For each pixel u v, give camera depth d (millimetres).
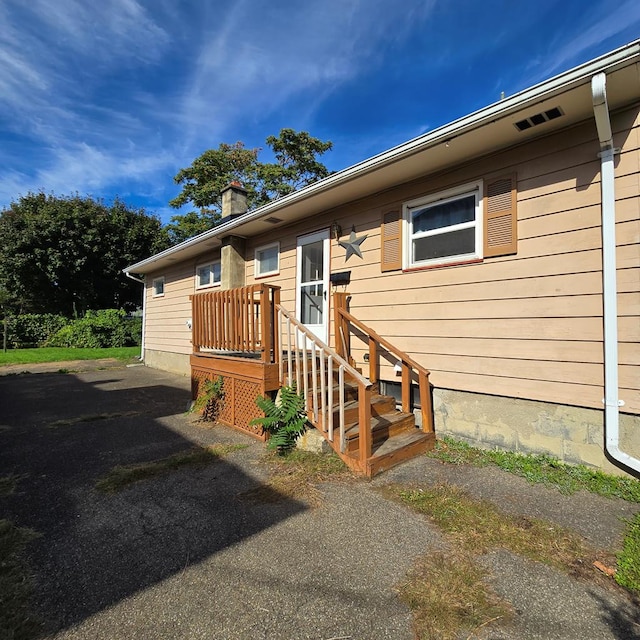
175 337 11062
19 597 1952
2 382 9227
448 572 2150
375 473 3488
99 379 9719
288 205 5910
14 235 19500
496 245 4098
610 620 1794
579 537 2490
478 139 3881
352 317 5176
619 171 3320
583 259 3518
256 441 4590
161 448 4395
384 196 5215
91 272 21359
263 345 4629
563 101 3229
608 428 3312
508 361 3996
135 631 1741
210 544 2455
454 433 4434
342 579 2100
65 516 2844
